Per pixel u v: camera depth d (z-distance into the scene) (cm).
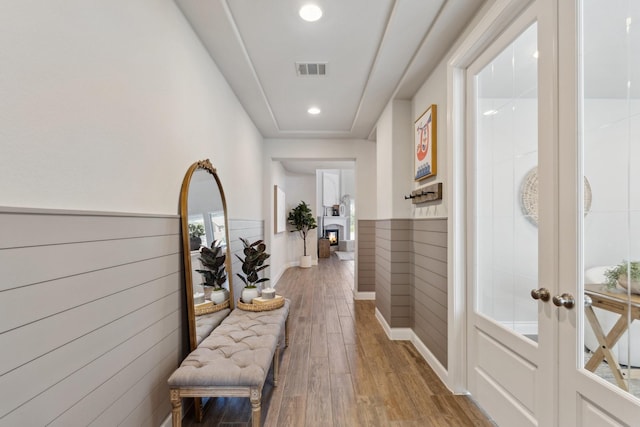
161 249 152
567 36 117
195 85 200
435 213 237
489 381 173
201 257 201
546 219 128
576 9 113
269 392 201
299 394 199
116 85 120
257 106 337
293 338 297
